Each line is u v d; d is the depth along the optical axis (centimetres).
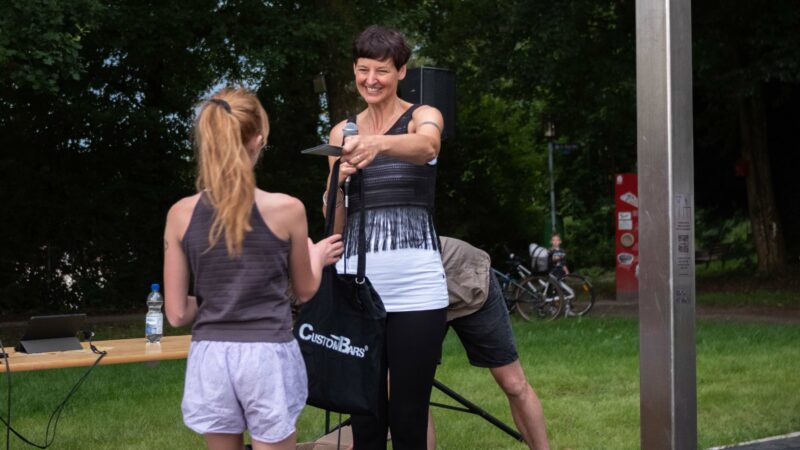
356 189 398
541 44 1984
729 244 2652
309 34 1733
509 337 524
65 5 1433
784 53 1917
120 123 2227
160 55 2142
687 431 405
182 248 337
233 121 331
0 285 2138
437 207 2647
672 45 398
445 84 902
